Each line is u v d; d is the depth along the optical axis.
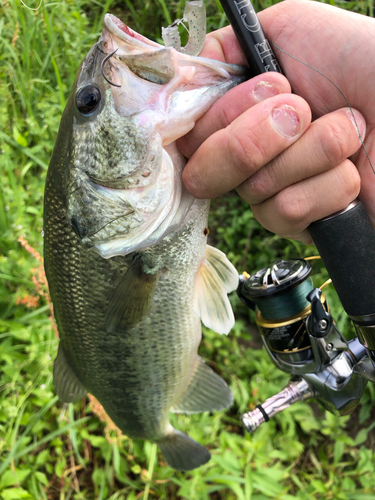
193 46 0.20
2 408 0.42
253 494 0.47
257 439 0.48
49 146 0.55
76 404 0.46
